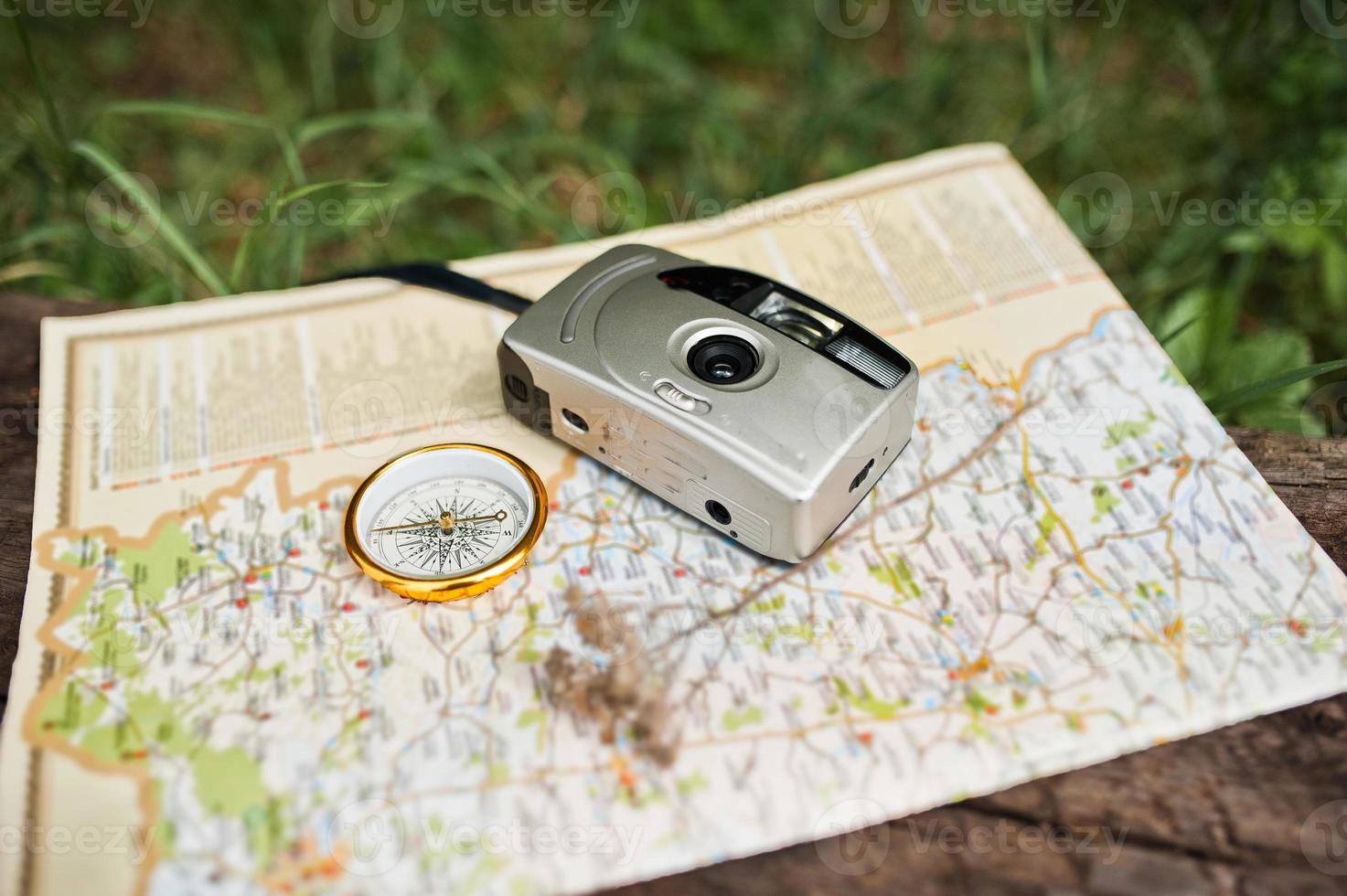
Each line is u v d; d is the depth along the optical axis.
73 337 0.55
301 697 0.44
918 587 0.46
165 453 0.51
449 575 0.45
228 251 0.80
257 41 0.88
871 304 0.56
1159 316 0.72
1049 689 0.44
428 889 0.40
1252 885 0.40
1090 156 0.82
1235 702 0.43
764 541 0.46
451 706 0.44
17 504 0.50
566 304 0.49
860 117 0.81
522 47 0.91
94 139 0.80
